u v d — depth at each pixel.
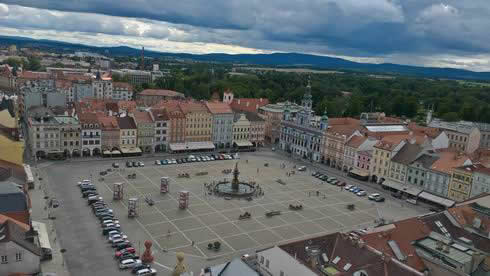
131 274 96.69
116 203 138.00
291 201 153.50
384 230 93.00
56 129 184.50
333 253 83.38
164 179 150.00
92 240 111.31
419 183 171.12
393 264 74.50
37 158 182.62
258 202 149.88
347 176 195.25
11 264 80.06
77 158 189.12
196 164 194.38
